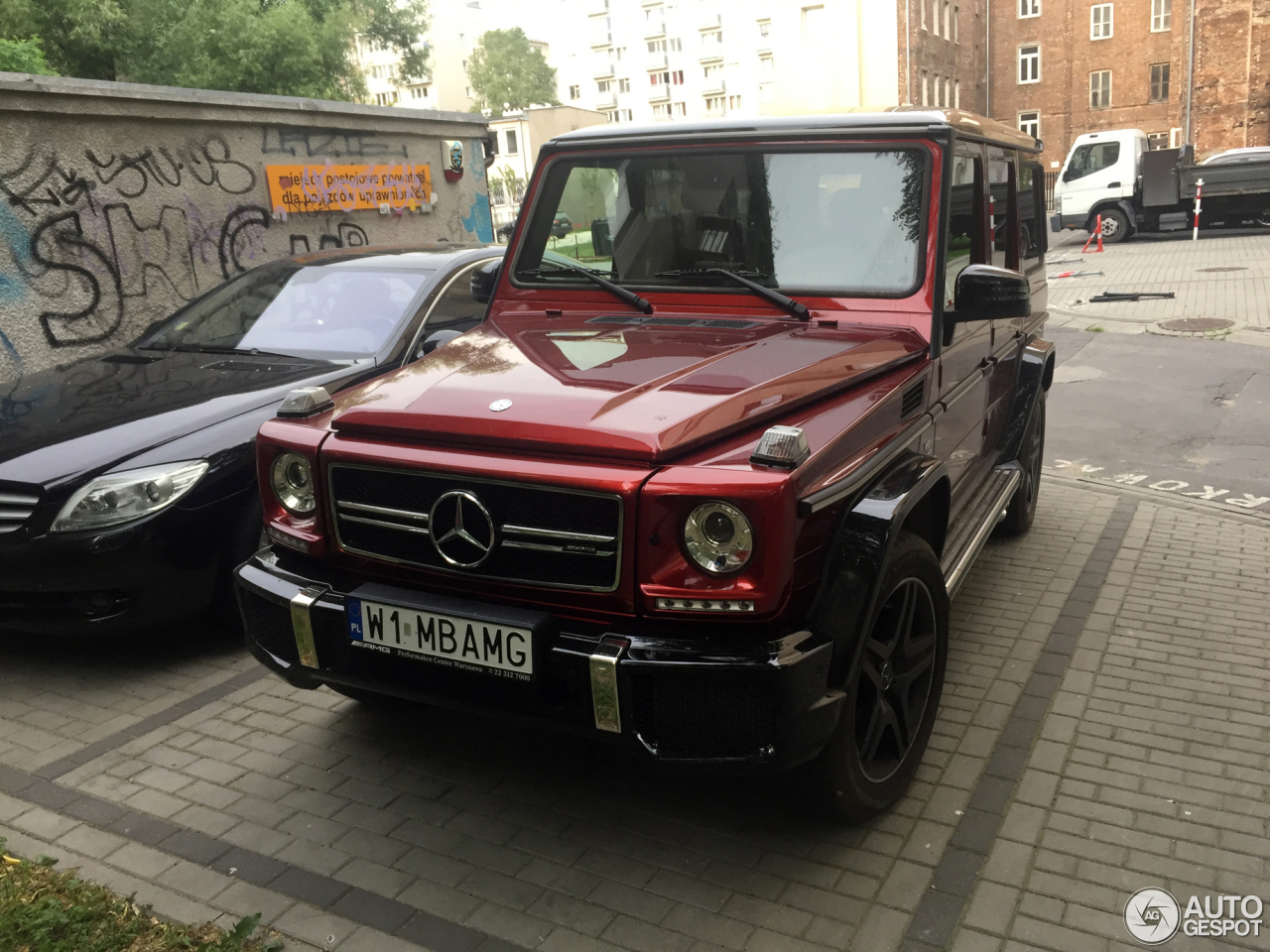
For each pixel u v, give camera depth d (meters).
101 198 7.84
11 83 7.04
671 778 3.31
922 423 3.20
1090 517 5.99
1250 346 10.98
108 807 3.19
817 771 2.73
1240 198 22.61
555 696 2.58
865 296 3.36
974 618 4.55
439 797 3.23
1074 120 48.75
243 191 9.07
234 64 27.95
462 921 2.64
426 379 3.00
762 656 2.38
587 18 86.88
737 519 2.34
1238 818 3.01
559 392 2.74
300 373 4.76
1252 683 3.87
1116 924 2.57
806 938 2.55
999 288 3.19
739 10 79.75
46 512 3.83
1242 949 2.48
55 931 2.58
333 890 2.77
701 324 3.38
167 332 5.50
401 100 98.38
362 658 2.81
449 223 11.85
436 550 2.66
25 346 7.42
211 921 2.64
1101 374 10.04
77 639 4.53
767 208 3.50
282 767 3.43
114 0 26.72
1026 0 48.84
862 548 2.56
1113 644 4.24
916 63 43.19
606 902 2.71
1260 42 39.56
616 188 3.73
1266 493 6.39
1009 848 2.89
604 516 2.46
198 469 4.09
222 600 4.27
